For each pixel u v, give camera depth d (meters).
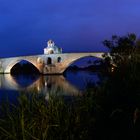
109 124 5.91
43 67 142.00
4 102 6.25
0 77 117.31
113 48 11.86
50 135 5.38
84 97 7.23
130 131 5.14
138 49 10.91
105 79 8.83
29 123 5.42
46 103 6.23
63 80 80.94
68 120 5.73
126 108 6.14
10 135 5.06
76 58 136.62
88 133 5.75
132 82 6.54
